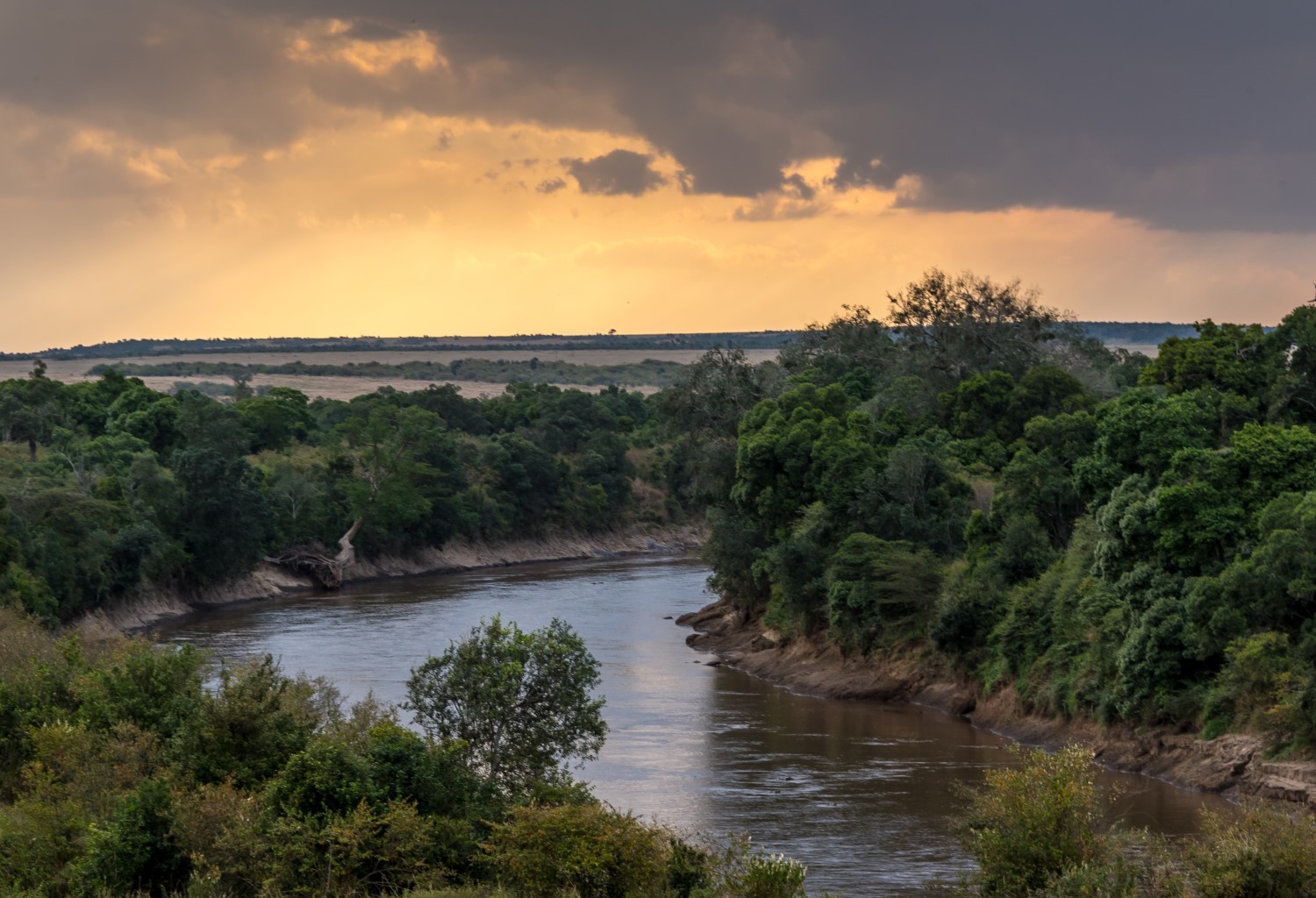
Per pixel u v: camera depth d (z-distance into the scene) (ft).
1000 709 189.16
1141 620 163.84
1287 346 234.17
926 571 221.25
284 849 82.89
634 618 315.17
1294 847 87.20
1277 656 148.66
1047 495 218.38
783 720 193.57
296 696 118.42
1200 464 178.19
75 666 131.44
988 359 364.99
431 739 108.58
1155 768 155.74
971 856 117.70
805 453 276.21
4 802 107.55
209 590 361.10
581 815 86.28
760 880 84.89
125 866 83.56
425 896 80.38
